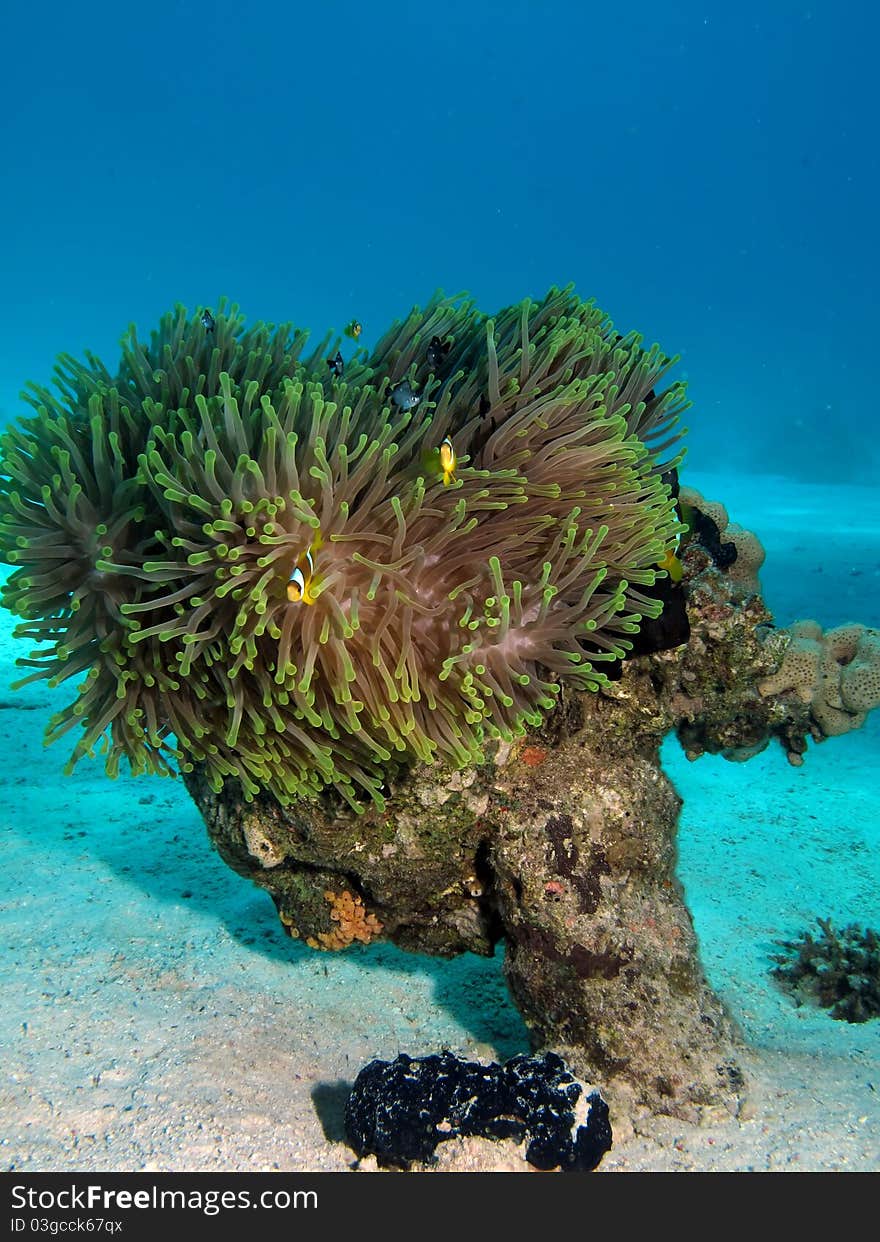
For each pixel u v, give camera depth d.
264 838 3.23
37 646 8.66
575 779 3.25
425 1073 2.72
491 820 3.17
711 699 3.98
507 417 3.11
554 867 3.12
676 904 3.37
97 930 3.97
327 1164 2.62
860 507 21.48
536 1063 2.79
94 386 3.07
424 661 2.78
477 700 2.63
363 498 2.83
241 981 3.61
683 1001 3.13
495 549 2.82
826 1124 2.91
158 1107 2.72
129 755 2.74
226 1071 2.95
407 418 2.90
